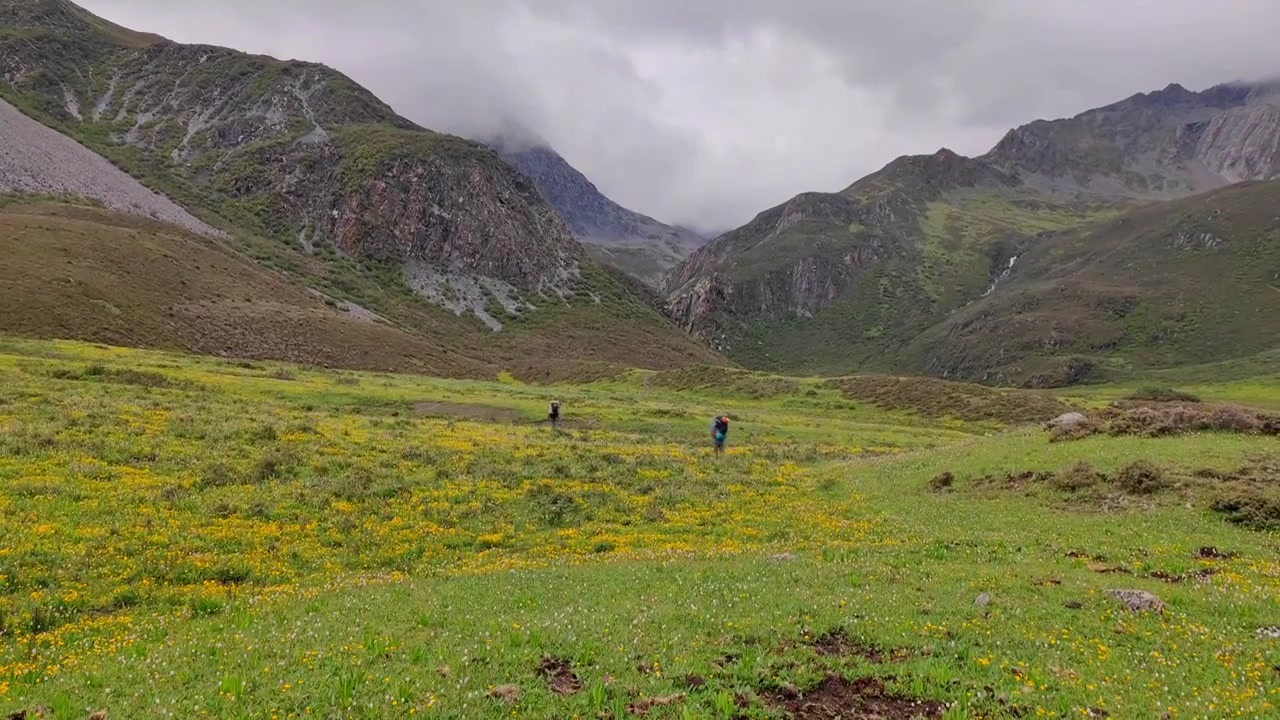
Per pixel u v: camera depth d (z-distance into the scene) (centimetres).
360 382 8256
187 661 1179
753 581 1730
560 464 3606
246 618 1459
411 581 1855
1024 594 1596
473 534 2445
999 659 1227
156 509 2320
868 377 10225
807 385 10100
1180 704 1039
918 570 1867
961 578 1766
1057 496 2833
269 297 13988
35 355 7006
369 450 3688
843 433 6322
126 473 2698
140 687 1062
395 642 1271
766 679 1137
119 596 1664
